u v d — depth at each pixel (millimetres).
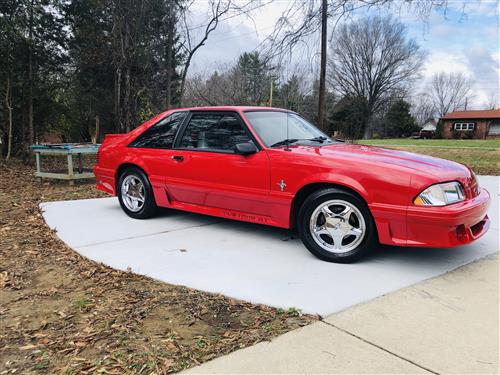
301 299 3053
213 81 15500
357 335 2557
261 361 2297
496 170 12445
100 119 20297
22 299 3131
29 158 13992
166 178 5051
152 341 2510
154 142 5250
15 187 8484
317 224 3879
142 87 14344
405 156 3908
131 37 12766
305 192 4020
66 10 14203
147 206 5363
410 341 2488
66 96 17281
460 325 2674
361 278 3441
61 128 20375
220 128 4637
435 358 2318
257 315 2832
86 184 8945
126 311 2900
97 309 2943
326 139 4859
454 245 3371
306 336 2549
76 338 2553
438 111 81688
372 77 50938
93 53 14773
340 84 52031
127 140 5566
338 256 3771
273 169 4070
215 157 4535
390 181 3461
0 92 13789
